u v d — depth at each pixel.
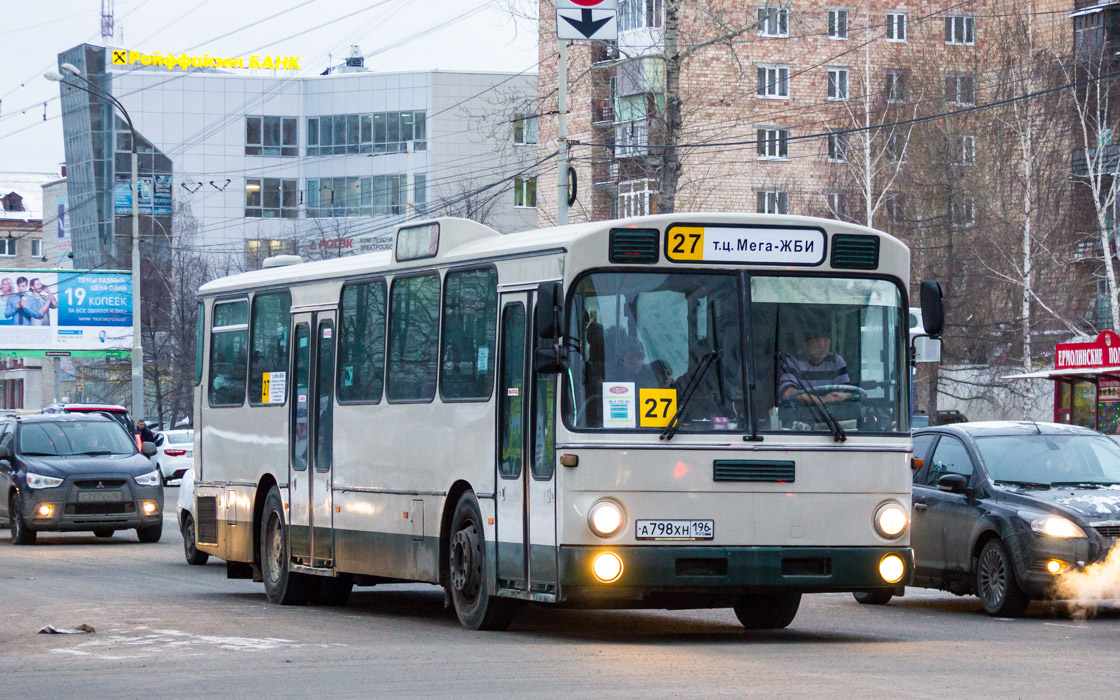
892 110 83.69
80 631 19.16
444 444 19.84
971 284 78.94
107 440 41.19
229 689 13.98
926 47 89.25
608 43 47.03
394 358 21.33
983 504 22.36
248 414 25.84
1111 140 81.12
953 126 81.50
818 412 17.39
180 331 113.62
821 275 17.66
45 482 38.75
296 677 14.71
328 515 22.92
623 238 17.20
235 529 26.20
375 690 13.73
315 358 23.61
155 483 39.94
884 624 20.83
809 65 95.12
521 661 15.69
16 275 109.94
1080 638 18.72
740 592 17.28
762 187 94.31
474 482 19.08
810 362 17.48
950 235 79.88
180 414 119.25
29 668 15.75
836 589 17.28
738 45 94.25
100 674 15.20
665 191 46.41
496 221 136.88
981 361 79.62
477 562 19.00
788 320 17.47
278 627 19.88
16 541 39.22
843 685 13.74
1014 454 22.98
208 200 155.88
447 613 22.67
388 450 21.25
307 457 23.62
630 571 16.78
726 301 17.39
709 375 17.22
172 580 28.86
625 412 17.03
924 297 17.81
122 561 33.84
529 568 17.70
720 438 17.08
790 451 17.22
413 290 20.92
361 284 22.44
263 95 155.88
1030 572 21.23
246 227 155.62
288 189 156.38
